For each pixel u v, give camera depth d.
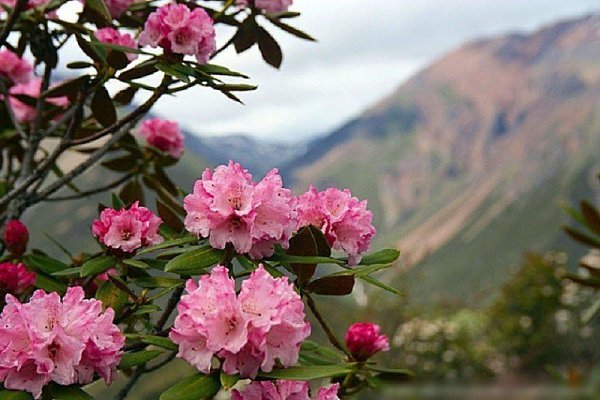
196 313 1.90
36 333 1.87
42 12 3.09
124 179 3.74
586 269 3.56
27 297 2.67
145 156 3.74
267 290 1.91
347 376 2.79
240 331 1.86
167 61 2.65
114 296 2.38
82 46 2.78
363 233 2.39
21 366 1.87
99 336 1.97
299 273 2.28
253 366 1.88
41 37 3.15
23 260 2.81
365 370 2.79
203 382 1.90
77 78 2.85
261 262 2.15
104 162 3.71
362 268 2.28
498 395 9.25
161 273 2.48
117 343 1.99
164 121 3.79
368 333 2.77
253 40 3.31
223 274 1.93
